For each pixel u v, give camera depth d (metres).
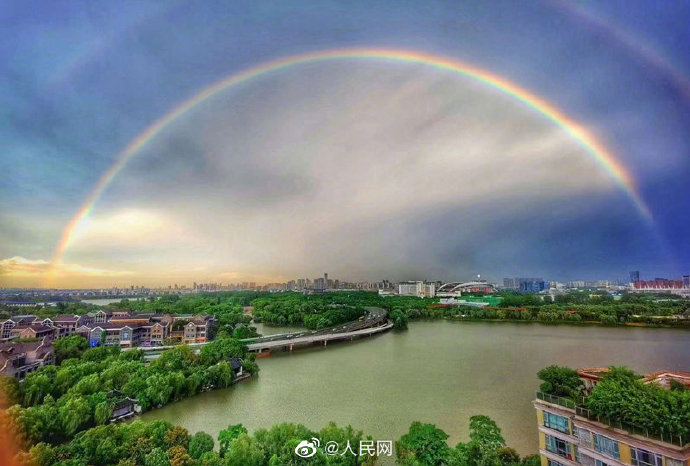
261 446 46.78
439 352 133.75
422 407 74.94
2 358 83.75
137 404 71.56
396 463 48.78
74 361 92.88
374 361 120.81
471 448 46.12
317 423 67.50
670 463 31.03
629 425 34.62
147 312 194.00
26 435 52.56
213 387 88.81
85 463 43.59
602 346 140.38
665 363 112.25
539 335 172.00
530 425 64.69
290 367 114.19
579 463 38.16
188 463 44.44
